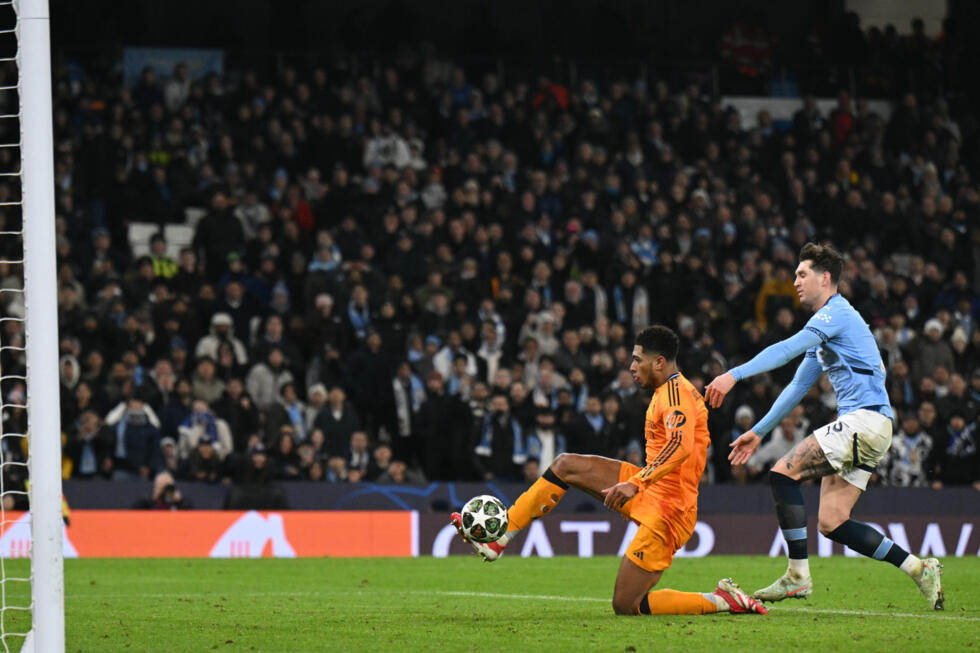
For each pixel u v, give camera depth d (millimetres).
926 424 63094
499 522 24031
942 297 76562
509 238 72750
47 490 19344
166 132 77375
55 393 19547
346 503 56531
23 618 26016
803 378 26328
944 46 98438
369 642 21469
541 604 30344
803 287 26172
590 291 69125
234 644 21484
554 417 60125
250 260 69312
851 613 26203
